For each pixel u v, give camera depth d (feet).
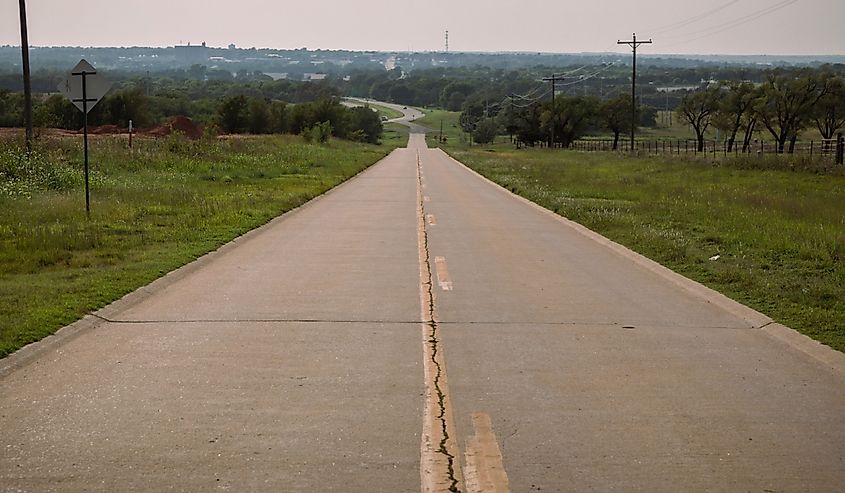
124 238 50.49
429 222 65.92
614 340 28.14
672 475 16.85
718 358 25.96
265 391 22.13
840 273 41.57
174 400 21.31
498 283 38.96
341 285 37.83
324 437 18.76
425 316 31.58
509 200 89.56
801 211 73.26
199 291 36.09
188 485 16.16
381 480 16.44
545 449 18.19
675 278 40.45
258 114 310.45
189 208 67.51
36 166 79.30
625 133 362.94
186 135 183.62
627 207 78.79
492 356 25.91
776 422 20.08
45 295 33.19
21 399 21.29
